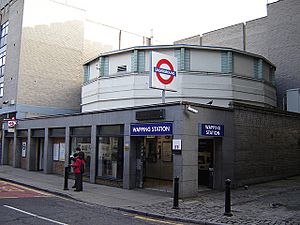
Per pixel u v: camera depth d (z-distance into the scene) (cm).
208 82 1972
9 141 2836
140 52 2070
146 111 1395
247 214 958
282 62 2639
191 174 1269
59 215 932
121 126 1569
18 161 2584
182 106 1263
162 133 1320
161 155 1775
